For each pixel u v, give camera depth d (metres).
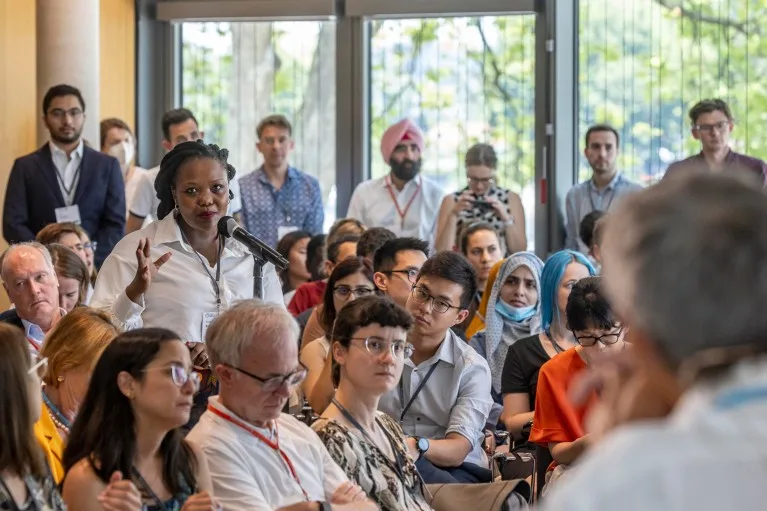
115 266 5.03
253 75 10.89
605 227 1.66
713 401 1.48
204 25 10.95
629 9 10.12
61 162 8.58
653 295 1.53
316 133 10.77
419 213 9.89
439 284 5.36
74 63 9.36
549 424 5.03
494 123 10.49
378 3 10.55
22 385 3.15
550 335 5.84
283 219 9.98
